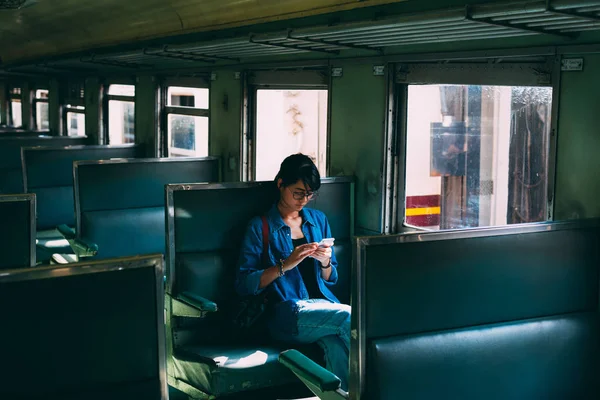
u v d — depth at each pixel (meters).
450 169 4.50
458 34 3.82
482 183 4.34
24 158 7.09
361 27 3.95
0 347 2.44
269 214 4.17
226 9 5.75
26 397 2.49
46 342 2.51
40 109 11.85
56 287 2.52
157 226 5.80
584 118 3.48
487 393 2.97
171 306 4.12
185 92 7.57
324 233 4.31
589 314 3.27
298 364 3.12
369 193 4.91
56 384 2.54
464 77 4.16
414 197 4.73
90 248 5.25
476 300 3.01
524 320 3.11
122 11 7.23
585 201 3.50
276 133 6.25
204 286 4.18
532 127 3.99
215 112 6.78
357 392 2.80
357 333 2.78
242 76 6.28
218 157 6.30
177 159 6.02
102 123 9.52
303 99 6.08
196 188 4.19
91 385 2.60
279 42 4.90
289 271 4.01
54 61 9.12
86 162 5.54
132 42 7.77
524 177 4.08
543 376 3.10
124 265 2.63
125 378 2.66
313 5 4.83
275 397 4.28
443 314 2.95
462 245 2.96
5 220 3.88
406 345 2.83
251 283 3.93
